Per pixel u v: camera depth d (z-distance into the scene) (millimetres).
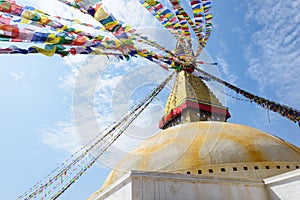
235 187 10172
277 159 12211
